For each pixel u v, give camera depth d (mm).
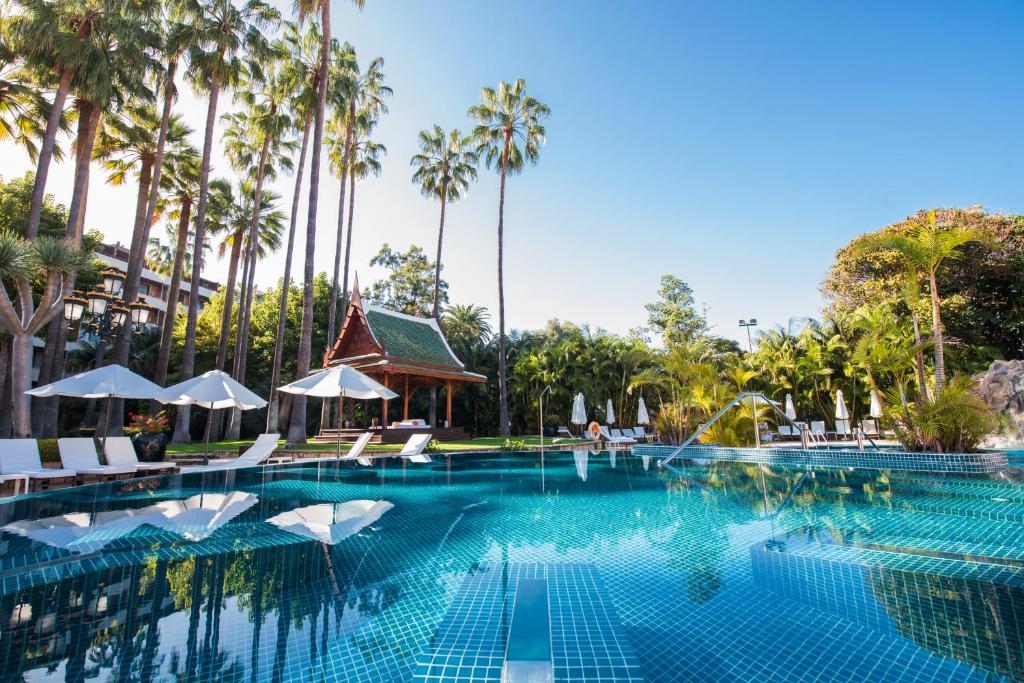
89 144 17469
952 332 23203
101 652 2418
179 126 24781
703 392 15445
